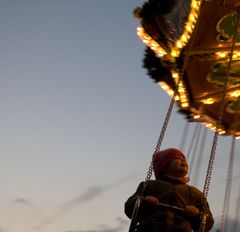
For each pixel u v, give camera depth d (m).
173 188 4.27
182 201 4.23
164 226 4.01
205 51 10.02
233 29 9.34
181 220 4.07
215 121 12.91
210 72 10.96
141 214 4.22
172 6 8.81
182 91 11.55
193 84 11.48
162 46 9.97
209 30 9.38
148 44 10.06
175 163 4.40
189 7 8.56
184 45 9.70
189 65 10.58
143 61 10.62
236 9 8.65
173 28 9.33
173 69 10.55
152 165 4.59
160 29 9.56
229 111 12.53
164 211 4.11
